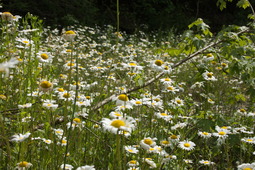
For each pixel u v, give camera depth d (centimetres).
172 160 280
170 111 342
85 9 1424
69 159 234
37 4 1290
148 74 506
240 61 366
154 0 1736
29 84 296
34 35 338
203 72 372
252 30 410
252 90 352
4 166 205
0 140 239
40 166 218
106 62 531
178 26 1616
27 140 208
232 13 1916
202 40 382
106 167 263
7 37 326
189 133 361
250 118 396
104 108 336
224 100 485
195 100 511
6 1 1232
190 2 1908
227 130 291
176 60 691
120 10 1689
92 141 288
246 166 210
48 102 247
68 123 248
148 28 1608
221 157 344
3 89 314
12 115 279
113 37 1066
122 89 362
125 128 152
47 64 366
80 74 468
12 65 122
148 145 200
